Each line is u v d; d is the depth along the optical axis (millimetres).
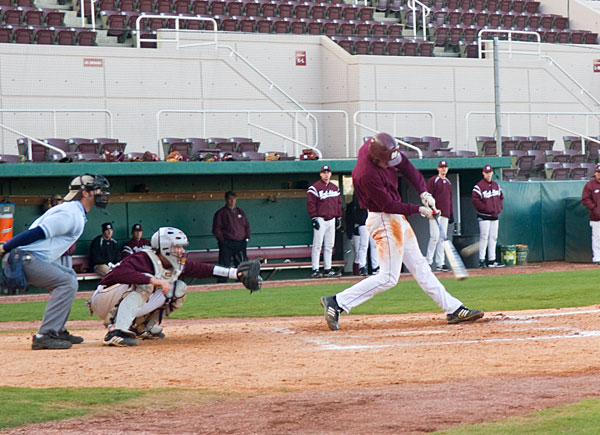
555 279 51094
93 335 29891
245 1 86688
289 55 82875
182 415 15695
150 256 25781
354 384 18344
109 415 15797
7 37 72750
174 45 77688
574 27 102688
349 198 65125
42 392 17891
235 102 78875
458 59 86688
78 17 80625
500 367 19891
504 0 102438
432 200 28188
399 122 84062
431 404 15766
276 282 58125
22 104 71375
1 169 51656
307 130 82062
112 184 58562
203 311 39344
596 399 15578
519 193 68938
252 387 18297
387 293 45438
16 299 50375
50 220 24594
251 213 62969
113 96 74500
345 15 91000
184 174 59000
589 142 86438
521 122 89312
